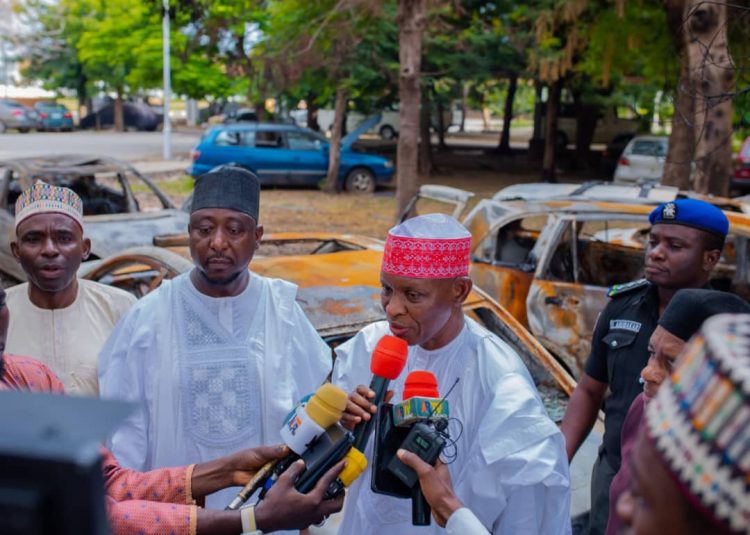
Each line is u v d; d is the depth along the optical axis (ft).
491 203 21.33
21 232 9.89
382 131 111.04
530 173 79.51
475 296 13.69
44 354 10.14
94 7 111.34
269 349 8.75
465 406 7.22
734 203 21.39
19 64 139.95
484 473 6.68
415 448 5.93
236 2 55.11
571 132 92.68
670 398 2.58
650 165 57.52
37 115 120.78
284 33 45.39
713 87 21.03
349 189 60.08
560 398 12.92
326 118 112.06
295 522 5.95
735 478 2.30
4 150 87.35
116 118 128.47
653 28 37.50
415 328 6.84
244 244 8.48
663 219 8.86
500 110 197.77
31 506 1.76
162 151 92.58
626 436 6.83
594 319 19.40
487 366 7.21
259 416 8.63
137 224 27.89
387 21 51.78
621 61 41.27
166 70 82.74
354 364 7.88
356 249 16.81
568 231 21.57
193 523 6.13
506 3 56.90
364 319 12.26
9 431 1.90
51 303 10.32
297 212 50.26
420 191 23.20
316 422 5.99
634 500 2.87
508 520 6.60
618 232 24.04
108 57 102.37
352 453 6.04
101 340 10.47
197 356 8.54
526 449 6.55
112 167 30.91
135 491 6.79
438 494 5.84
